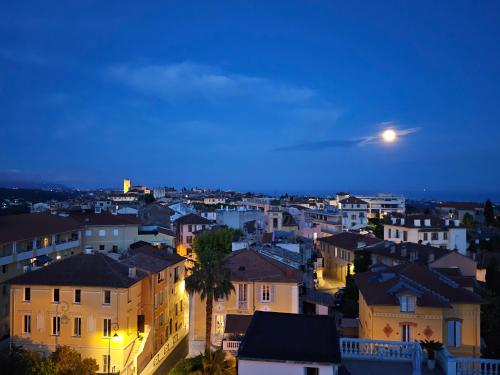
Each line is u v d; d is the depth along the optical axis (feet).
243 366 75.41
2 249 216.54
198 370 127.85
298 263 196.95
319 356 75.51
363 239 288.30
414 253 215.72
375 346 92.68
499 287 208.23
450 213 505.66
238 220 409.49
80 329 161.07
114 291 160.66
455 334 127.13
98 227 317.01
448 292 132.16
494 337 140.46
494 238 359.46
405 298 125.49
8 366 120.98
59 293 162.30
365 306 138.41
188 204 653.30
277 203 616.80
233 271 166.40
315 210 501.15
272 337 82.69
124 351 160.76
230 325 152.56
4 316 204.95
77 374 135.13
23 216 264.11
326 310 182.80
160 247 281.74
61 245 268.21
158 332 188.65
